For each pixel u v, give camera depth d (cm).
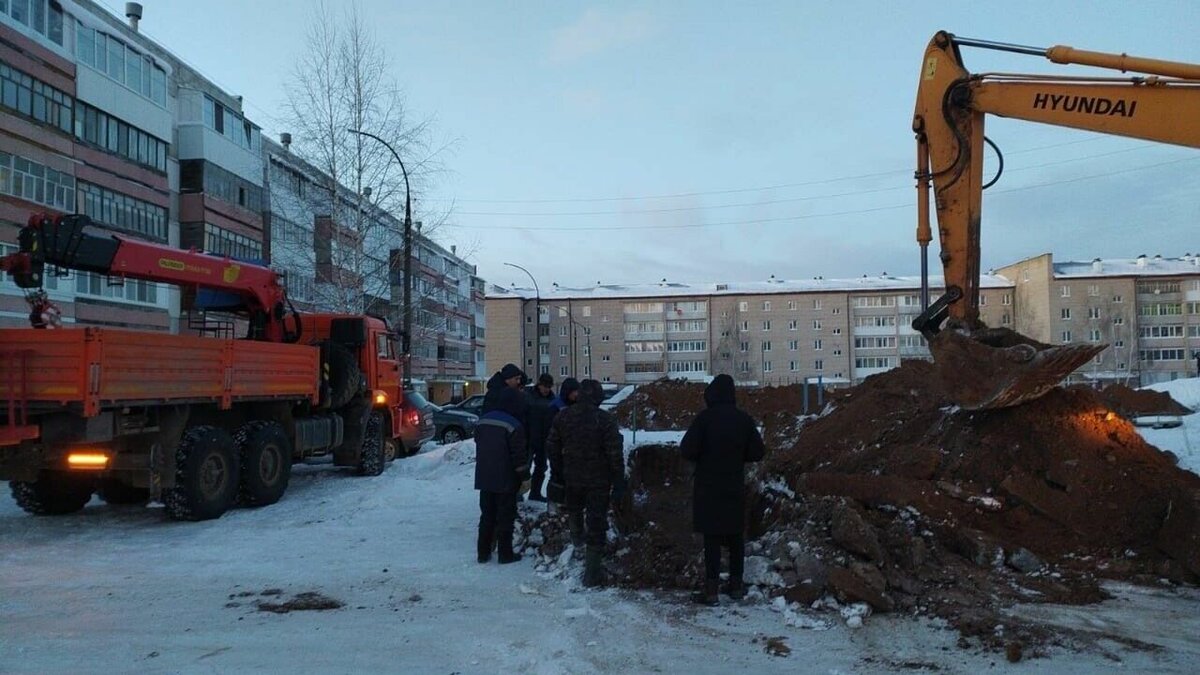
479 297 8631
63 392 918
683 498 1148
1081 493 773
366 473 1577
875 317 8544
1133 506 756
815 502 743
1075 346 768
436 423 2642
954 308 909
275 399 1272
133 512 1168
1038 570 705
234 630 598
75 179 3108
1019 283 8294
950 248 907
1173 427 1292
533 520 916
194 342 1082
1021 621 588
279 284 1433
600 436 729
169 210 3694
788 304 8688
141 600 683
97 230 1129
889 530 709
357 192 2700
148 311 3459
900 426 982
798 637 568
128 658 538
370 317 1683
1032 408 850
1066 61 837
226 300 1386
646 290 9200
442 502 1178
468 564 806
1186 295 7888
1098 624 584
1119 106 823
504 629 596
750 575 686
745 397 2205
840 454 1008
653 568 731
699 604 647
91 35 3198
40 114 2941
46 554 870
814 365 8588
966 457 841
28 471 954
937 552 711
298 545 907
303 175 2795
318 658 537
